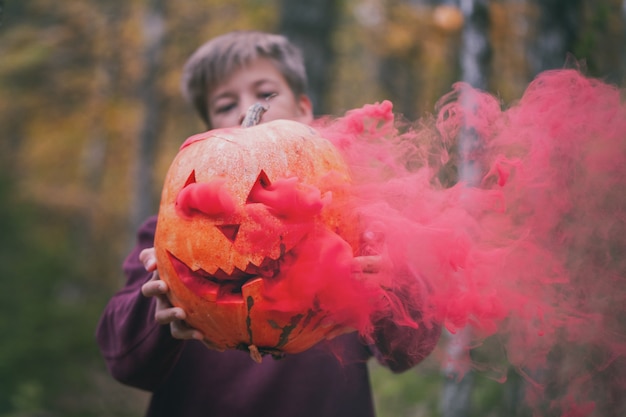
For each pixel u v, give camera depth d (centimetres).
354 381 213
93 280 1499
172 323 168
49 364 859
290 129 170
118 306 204
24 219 1241
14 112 1388
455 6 599
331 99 991
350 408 210
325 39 636
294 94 246
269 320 155
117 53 1255
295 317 154
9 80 1235
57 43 1205
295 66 245
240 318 155
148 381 199
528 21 496
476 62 397
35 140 1555
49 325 945
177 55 1185
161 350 190
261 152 161
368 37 934
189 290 157
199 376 209
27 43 1155
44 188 1594
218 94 238
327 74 639
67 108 1355
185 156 168
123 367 195
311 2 630
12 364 811
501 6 492
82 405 803
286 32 632
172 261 159
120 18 1230
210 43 248
